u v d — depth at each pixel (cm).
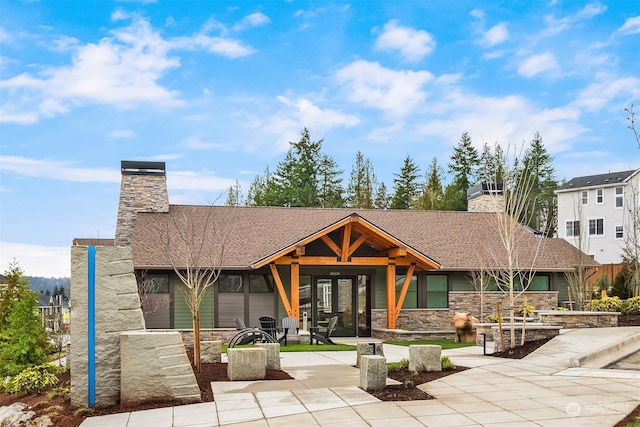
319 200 5516
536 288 2514
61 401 1033
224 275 2200
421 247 2489
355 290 2341
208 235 2336
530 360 1332
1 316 1577
